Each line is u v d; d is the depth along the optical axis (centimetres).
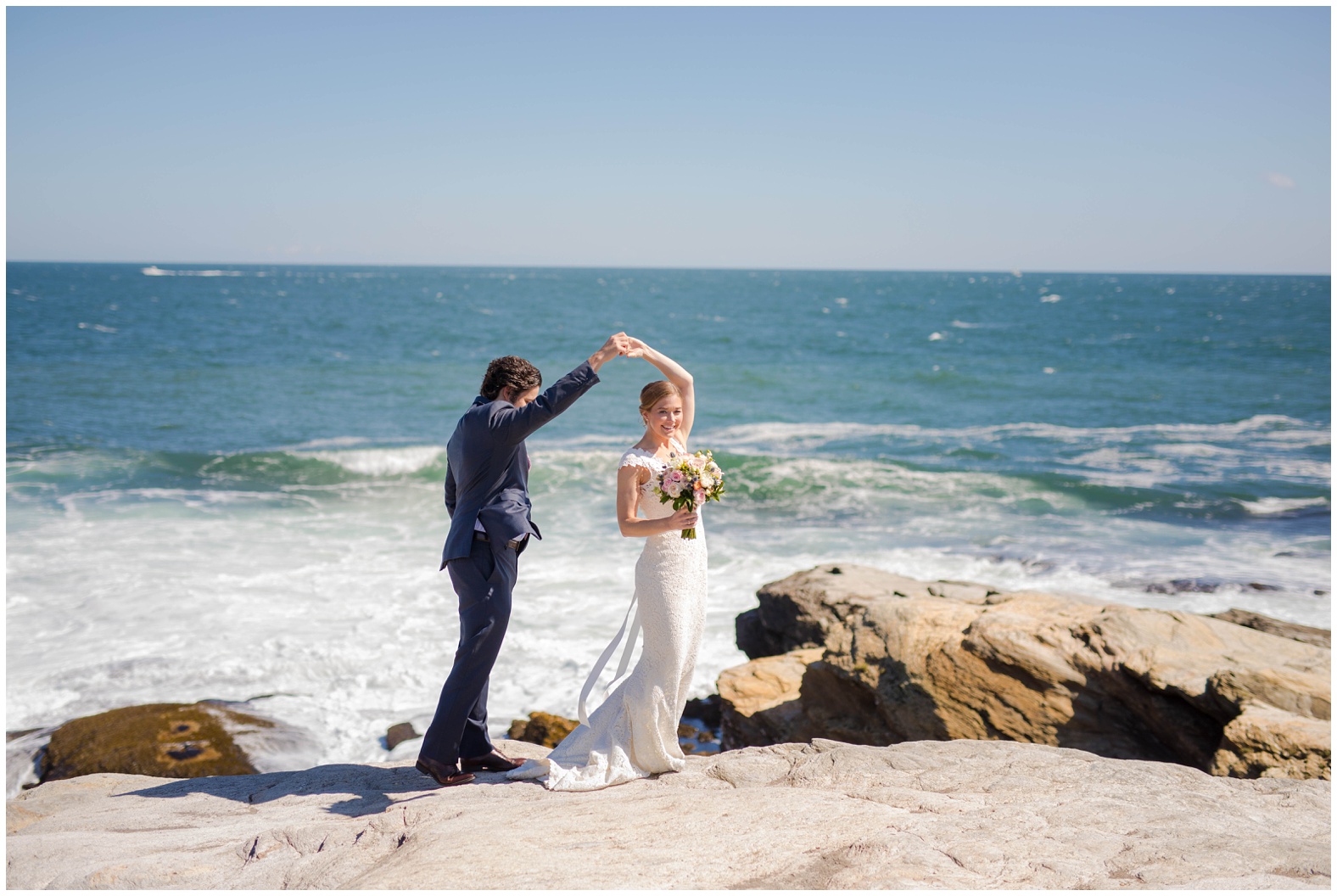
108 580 1136
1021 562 1288
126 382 3025
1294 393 3131
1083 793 338
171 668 897
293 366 3575
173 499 1594
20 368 3241
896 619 719
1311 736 508
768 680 812
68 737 746
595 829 290
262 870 285
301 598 1098
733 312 8150
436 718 362
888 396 3147
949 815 305
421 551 1314
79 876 284
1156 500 1678
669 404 355
